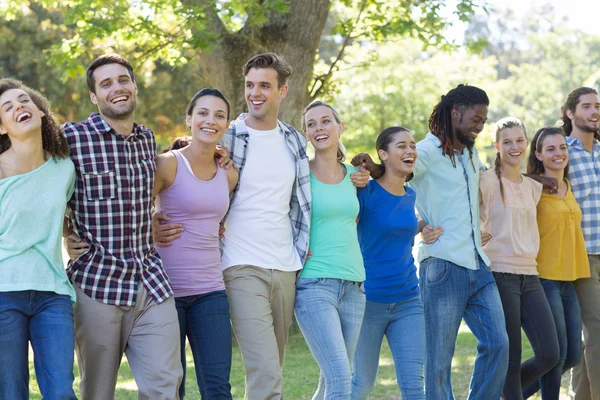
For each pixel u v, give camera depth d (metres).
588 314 5.79
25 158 4.00
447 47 10.79
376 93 22.94
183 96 20.72
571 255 5.65
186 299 4.44
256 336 4.50
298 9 9.82
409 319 4.92
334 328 4.57
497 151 5.54
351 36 11.72
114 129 4.23
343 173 4.89
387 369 8.13
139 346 4.23
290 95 9.88
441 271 5.14
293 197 4.78
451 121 5.21
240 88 10.22
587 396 6.04
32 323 3.94
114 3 10.10
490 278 5.19
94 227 4.17
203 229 4.48
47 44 20.70
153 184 4.37
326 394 4.51
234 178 4.63
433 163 5.21
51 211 4.00
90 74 4.27
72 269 4.19
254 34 9.97
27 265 3.91
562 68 48.41
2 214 3.90
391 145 4.96
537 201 5.59
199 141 4.46
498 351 5.07
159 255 4.41
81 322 4.17
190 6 9.41
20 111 3.92
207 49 9.44
